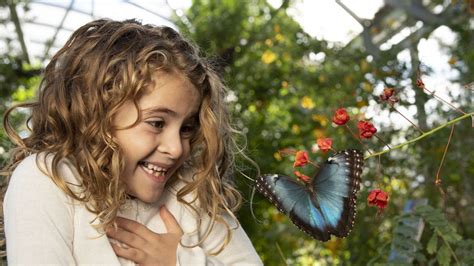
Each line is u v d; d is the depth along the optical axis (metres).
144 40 2.12
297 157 2.14
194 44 2.45
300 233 5.84
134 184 2.05
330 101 6.31
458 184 5.19
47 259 1.90
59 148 2.08
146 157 2.03
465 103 5.27
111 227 2.11
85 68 2.12
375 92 5.51
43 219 1.95
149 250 2.15
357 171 1.97
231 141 2.53
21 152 2.23
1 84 7.22
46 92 2.19
